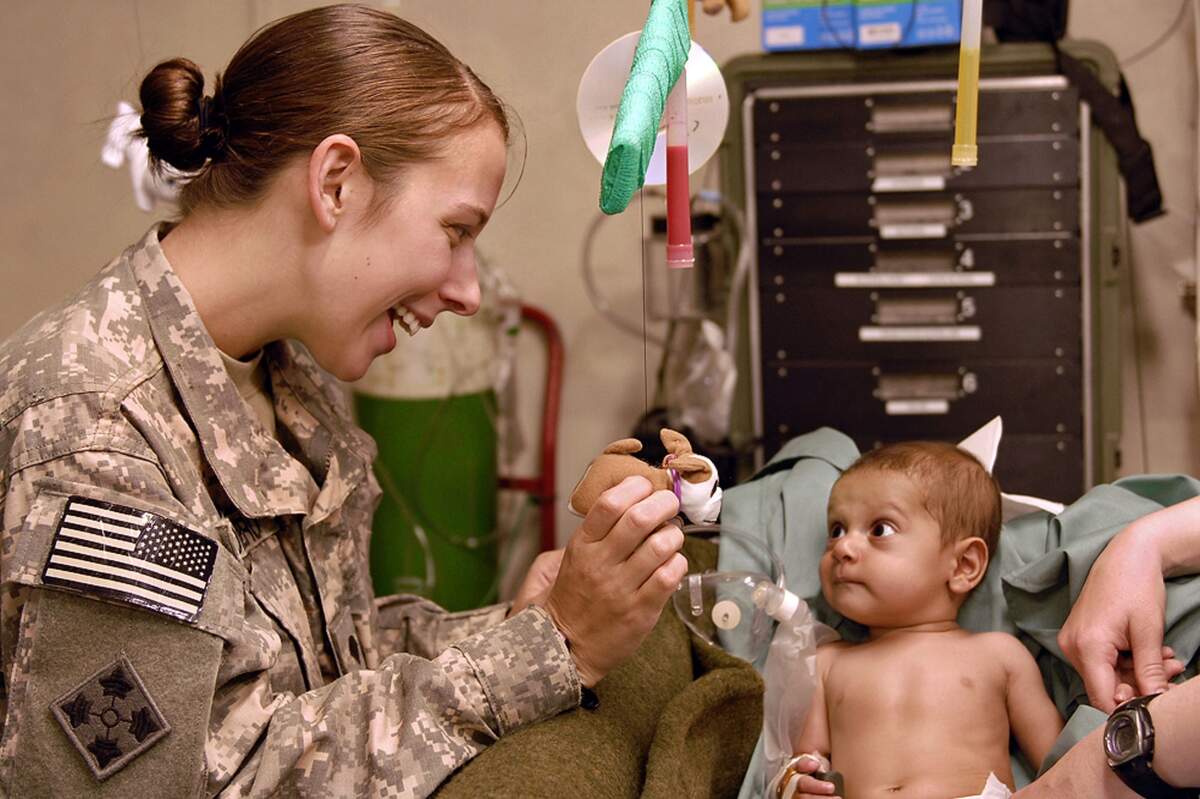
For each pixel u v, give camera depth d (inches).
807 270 92.9
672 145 43.3
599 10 105.7
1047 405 91.7
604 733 44.8
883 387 93.7
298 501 46.0
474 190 42.9
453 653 42.5
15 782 36.4
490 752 41.4
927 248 91.3
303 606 47.5
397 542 105.7
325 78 40.8
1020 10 90.4
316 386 50.0
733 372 95.5
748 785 53.7
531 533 116.7
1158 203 90.2
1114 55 91.6
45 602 36.4
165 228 45.0
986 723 55.8
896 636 59.8
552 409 111.8
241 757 38.6
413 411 103.0
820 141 90.8
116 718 36.4
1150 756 36.6
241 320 43.6
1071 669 55.3
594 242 111.0
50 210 113.9
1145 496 60.1
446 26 107.1
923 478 59.5
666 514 42.1
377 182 41.3
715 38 104.5
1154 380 105.0
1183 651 50.7
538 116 108.5
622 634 43.5
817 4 90.6
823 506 63.1
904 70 91.0
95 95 111.1
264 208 41.8
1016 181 89.2
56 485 36.9
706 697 48.7
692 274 99.3
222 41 108.1
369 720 40.3
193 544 37.9
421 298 44.4
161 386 41.9
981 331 91.5
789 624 56.3
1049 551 57.2
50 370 38.6
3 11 110.3
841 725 57.9
